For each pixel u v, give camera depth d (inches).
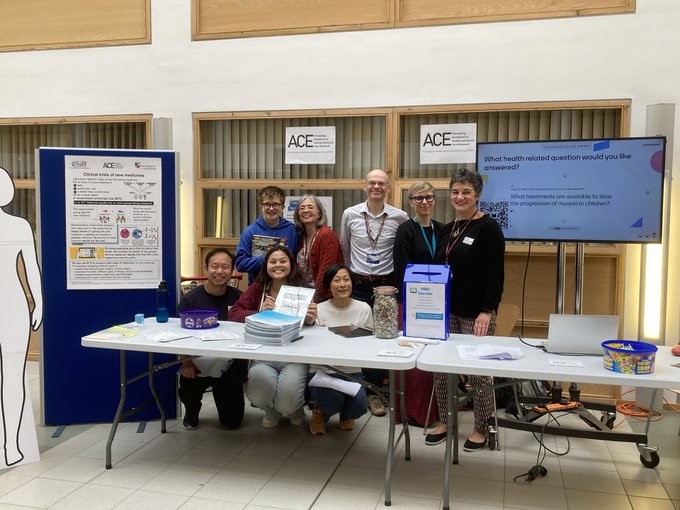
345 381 126.7
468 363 93.6
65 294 135.0
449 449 98.3
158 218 138.7
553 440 131.3
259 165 178.7
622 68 149.4
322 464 117.6
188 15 175.8
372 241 146.3
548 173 132.0
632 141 126.1
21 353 116.4
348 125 171.6
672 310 149.6
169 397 141.6
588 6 150.4
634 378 86.2
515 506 101.0
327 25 167.0
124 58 181.2
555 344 100.6
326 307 132.4
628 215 127.7
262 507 100.0
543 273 160.2
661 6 146.3
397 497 103.9
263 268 131.7
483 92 158.1
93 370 138.0
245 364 134.8
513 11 155.0
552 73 153.7
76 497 103.0
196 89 176.9
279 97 171.5
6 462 113.8
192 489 106.4
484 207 137.6
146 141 181.8
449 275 110.8
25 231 118.1
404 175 168.2
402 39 162.2
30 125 191.6
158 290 130.0
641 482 110.4
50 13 185.3
